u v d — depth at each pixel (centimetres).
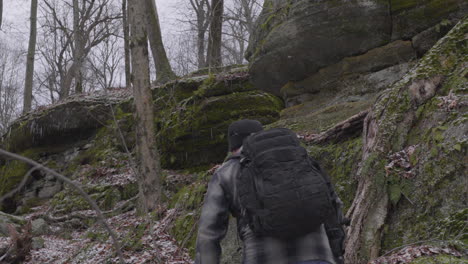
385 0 784
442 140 409
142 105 883
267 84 993
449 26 736
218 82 1048
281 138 215
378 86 791
